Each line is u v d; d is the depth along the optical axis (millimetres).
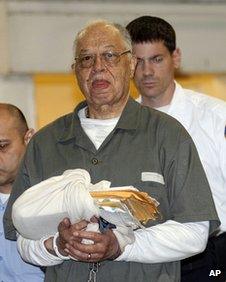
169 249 4344
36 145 4809
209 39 10570
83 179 4320
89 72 4621
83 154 4637
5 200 5336
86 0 10117
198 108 6113
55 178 4426
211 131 5992
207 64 10602
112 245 4230
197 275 5789
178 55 6406
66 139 4715
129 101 4742
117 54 4625
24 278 5211
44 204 4309
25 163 4812
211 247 5793
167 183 4484
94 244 4176
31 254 4566
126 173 4500
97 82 4590
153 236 4340
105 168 4543
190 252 4406
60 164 4660
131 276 4438
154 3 10258
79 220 4230
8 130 5320
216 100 6172
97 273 4469
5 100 10031
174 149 4500
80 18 10133
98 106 4664
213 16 10523
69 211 4219
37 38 10062
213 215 4438
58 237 4336
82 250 4184
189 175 4461
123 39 4688
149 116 4684
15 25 9992
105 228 4262
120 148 4582
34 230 4418
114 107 4707
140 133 4605
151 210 4219
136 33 6117
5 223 4898
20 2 9969
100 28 4680
